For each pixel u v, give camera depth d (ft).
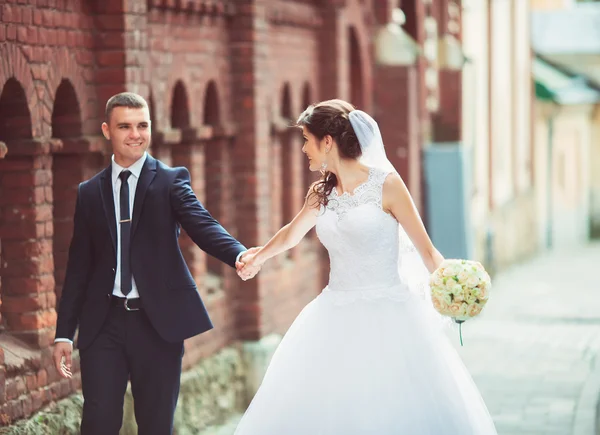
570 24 160.76
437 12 81.71
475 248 91.91
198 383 38.40
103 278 24.45
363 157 25.05
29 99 29.12
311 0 53.47
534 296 89.51
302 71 51.65
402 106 69.51
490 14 102.37
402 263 25.70
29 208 29.91
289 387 24.94
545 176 145.59
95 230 24.58
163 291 24.45
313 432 24.56
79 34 31.96
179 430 35.99
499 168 110.22
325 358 24.81
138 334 24.32
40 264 30.17
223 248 24.91
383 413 24.35
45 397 29.81
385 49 64.13
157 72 36.32
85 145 31.76
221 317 41.91
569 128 151.23
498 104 108.47
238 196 43.68
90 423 24.07
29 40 29.01
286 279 48.65
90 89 32.73
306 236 55.21
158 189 24.84
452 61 81.10
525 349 57.47
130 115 24.56
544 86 143.95
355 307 24.88
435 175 76.23
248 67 43.27
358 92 63.41
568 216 151.33
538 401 43.75
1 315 29.99
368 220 24.73
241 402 42.39
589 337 61.98
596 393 44.70
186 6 38.06
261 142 43.93
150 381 24.43
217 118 42.42
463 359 54.29
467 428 24.58
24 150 29.32
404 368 24.58
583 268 117.29
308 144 25.31
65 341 24.47
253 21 43.04
